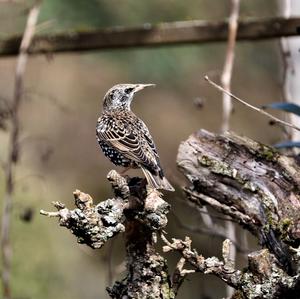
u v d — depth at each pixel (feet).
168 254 56.44
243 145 26.94
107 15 50.11
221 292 53.62
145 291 25.23
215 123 67.36
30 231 49.78
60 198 61.05
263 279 24.17
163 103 69.36
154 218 24.56
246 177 26.40
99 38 39.63
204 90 67.67
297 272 23.99
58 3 47.42
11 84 58.39
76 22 48.42
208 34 39.04
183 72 58.49
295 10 44.14
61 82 64.95
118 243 53.98
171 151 68.69
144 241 25.23
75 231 23.91
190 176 27.12
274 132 51.83
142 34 39.42
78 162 66.33
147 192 24.77
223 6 53.47
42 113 63.77
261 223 26.08
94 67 63.93
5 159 48.57
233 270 24.62
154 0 52.16
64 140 65.87
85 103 66.44
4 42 39.93
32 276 48.98
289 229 25.44
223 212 26.84
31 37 37.58
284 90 36.78
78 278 51.65
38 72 63.10
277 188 26.14
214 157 26.89
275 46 60.08
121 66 58.29
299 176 26.23
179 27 39.34
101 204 24.09
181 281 25.12
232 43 36.65
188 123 69.51
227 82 35.58
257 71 61.21
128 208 24.45
